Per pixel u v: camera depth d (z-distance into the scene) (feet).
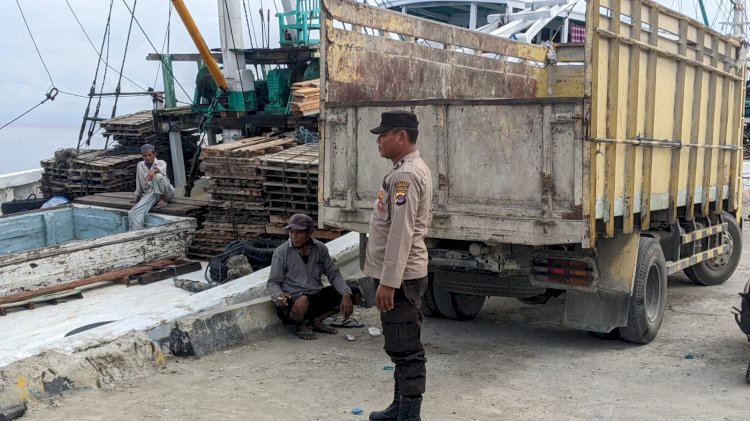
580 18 67.10
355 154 20.80
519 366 20.02
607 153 18.76
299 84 42.24
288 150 35.60
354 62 22.18
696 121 24.41
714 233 28.07
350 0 21.93
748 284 20.25
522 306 27.50
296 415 16.14
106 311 29.32
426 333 23.57
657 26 21.07
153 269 34.86
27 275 31.30
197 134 56.54
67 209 42.88
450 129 19.39
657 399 17.30
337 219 21.26
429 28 25.91
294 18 52.01
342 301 22.82
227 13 47.91
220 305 23.02
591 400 17.25
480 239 19.19
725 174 28.09
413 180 14.07
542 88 32.91
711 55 25.29
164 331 20.59
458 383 18.51
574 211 17.92
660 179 22.43
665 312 26.14
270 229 34.50
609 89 18.72
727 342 22.16
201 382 18.34
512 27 53.42
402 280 14.25
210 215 36.58
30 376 16.80
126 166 47.80
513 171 18.65
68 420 15.84
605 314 21.09
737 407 16.69
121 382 18.31
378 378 18.76
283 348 21.48
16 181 52.29
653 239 22.49
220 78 47.67
